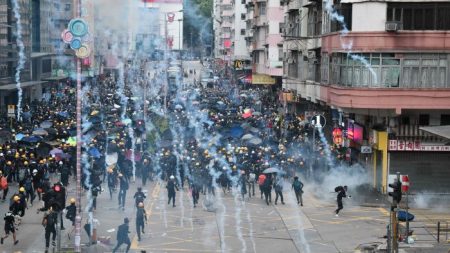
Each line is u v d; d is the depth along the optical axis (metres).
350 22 43.47
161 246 30.91
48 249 29.27
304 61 62.56
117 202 40.81
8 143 48.81
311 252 30.09
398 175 37.19
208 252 29.95
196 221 36.12
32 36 97.38
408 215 31.64
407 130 43.53
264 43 100.44
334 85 45.66
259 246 31.11
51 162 45.50
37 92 96.56
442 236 32.75
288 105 78.62
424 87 41.88
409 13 41.97
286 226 35.16
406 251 29.59
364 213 38.44
